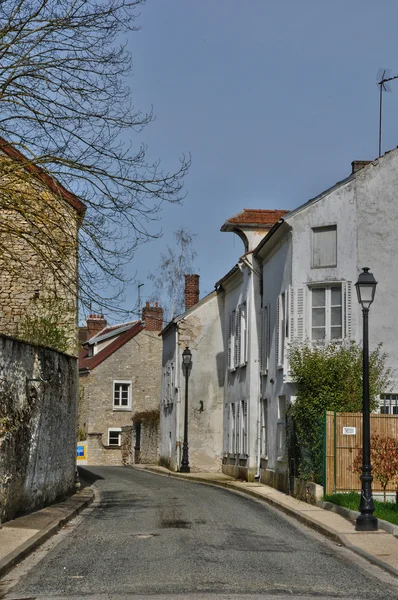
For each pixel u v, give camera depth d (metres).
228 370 35.09
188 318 37.56
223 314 37.72
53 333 23.77
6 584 9.82
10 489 15.52
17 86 14.58
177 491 24.94
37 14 14.36
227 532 14.61
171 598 8.81
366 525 14.84
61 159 14.70
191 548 12.47
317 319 23.36
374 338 22.84
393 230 23.31
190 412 36.88
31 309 24.22
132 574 10.32
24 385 16.66
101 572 10.51
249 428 28.88
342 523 15.82
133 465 47.19
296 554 12.32
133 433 50.41
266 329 27.55
